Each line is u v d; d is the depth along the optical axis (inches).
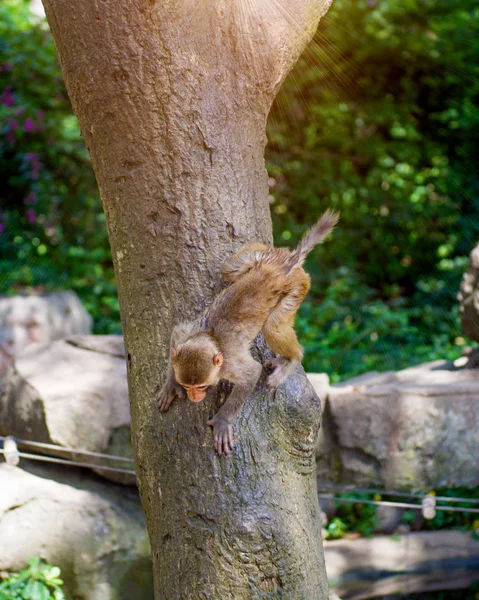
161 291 137.6
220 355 129.3
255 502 128.8
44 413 224.1
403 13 504.1
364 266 533.6
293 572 130.0
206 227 137.8
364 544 251.6
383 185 550.6
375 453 253.0
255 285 135.9
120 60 135.6
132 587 214.8
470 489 269.0
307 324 420.5
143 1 134.3
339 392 259.1
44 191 458.3
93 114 140.2
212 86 138.8
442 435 253.1
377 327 425.7
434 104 543.2
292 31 150.6
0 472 221.6
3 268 448.1
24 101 452.1
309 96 522.9
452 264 520.4
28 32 470.3
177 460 132.1
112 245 145.1
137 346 139.6
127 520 218.7
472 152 542.9
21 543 205.6
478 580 244.8
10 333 353.4
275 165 530.9
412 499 262.2
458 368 303.4
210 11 138.5
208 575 128.1
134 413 140.6
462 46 514.6
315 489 141.6
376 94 536.1
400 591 240.4
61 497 215.9
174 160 137.0
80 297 447.8
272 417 133.6
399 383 278.8
